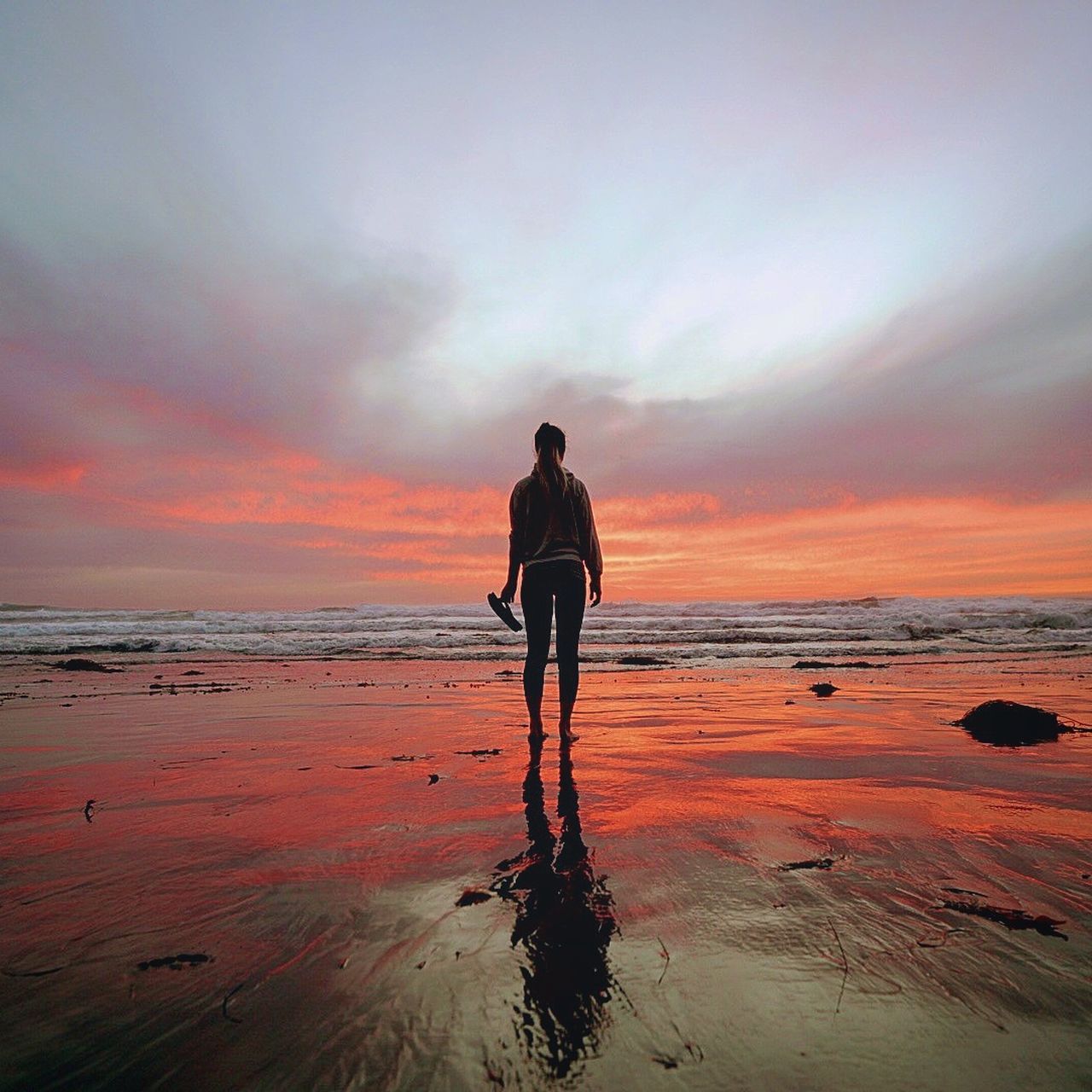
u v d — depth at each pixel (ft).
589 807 7.84
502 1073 3.05
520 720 15.38
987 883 5.36
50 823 7.17
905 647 47.16
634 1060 3.14
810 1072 3.03
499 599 13.20
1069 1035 3.29
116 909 4.89
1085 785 8.96
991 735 13.10
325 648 50.19
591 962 4.05
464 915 4.77
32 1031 3.34
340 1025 3.41
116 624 73.15
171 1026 3.38
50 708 17.88
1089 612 83.15
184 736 13.20
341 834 6.78
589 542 13.46
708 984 3.80
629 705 18.37
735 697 20.20
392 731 13.80
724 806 7.86
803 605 109.09
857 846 6.32
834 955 4.14
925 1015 3.47
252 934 4.45
